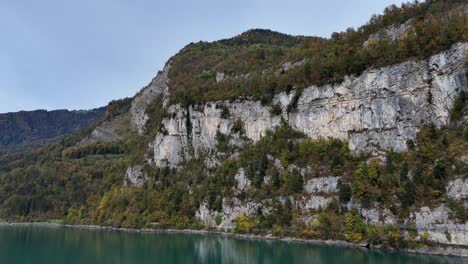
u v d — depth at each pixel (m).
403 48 142.38
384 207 122.50
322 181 142.88
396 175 126.12
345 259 105.00
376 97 145.38
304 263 103.69
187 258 120.06
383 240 117.25
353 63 155.75
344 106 156.12
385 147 138.50
